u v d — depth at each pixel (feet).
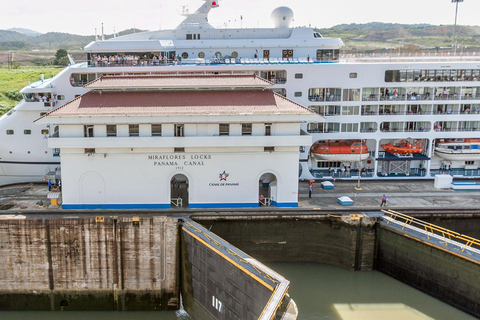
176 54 201.46
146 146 147.02
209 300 129.18
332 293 138.31
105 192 152.35
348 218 149.48
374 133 196.03
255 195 156.46
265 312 93.86
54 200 155.43
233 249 121.08
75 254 135.85
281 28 207.92
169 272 137.69
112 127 149.59
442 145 201.05
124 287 138.00
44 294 138.00
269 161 154.20
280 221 151.33
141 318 136.26
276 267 153.79
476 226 156.25
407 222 152.35
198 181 153.99
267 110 148.77
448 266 130.00
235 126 150.92
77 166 149.79
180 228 139.03
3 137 184.14
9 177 188.44
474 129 201.05
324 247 155.12
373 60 208.54
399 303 133.18
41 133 184.55
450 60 208.03
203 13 209.56
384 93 194.70
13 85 534.78
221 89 157.89
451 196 176.04
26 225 133.59
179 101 151.23
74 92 186.70
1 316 135.95
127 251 136.15
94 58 191.01
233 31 206.69
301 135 151.33
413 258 139.95
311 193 175.73
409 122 198.49
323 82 190.39
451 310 129.29
